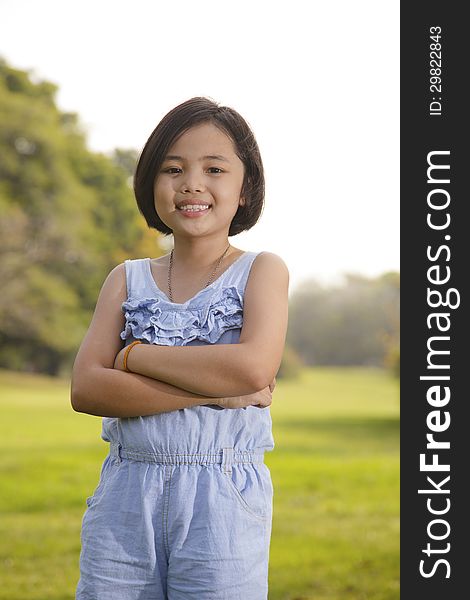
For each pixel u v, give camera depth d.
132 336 2.23
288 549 7.21
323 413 22.66
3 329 30.84
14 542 7.37
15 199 31.33
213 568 2.06
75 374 2.20
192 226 2.20
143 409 2.11
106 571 2.13
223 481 2.11
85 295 32.03
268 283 2.20
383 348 36.78
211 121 2.22
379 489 11.00
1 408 22.66
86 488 11.21
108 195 32.66
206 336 2.17
